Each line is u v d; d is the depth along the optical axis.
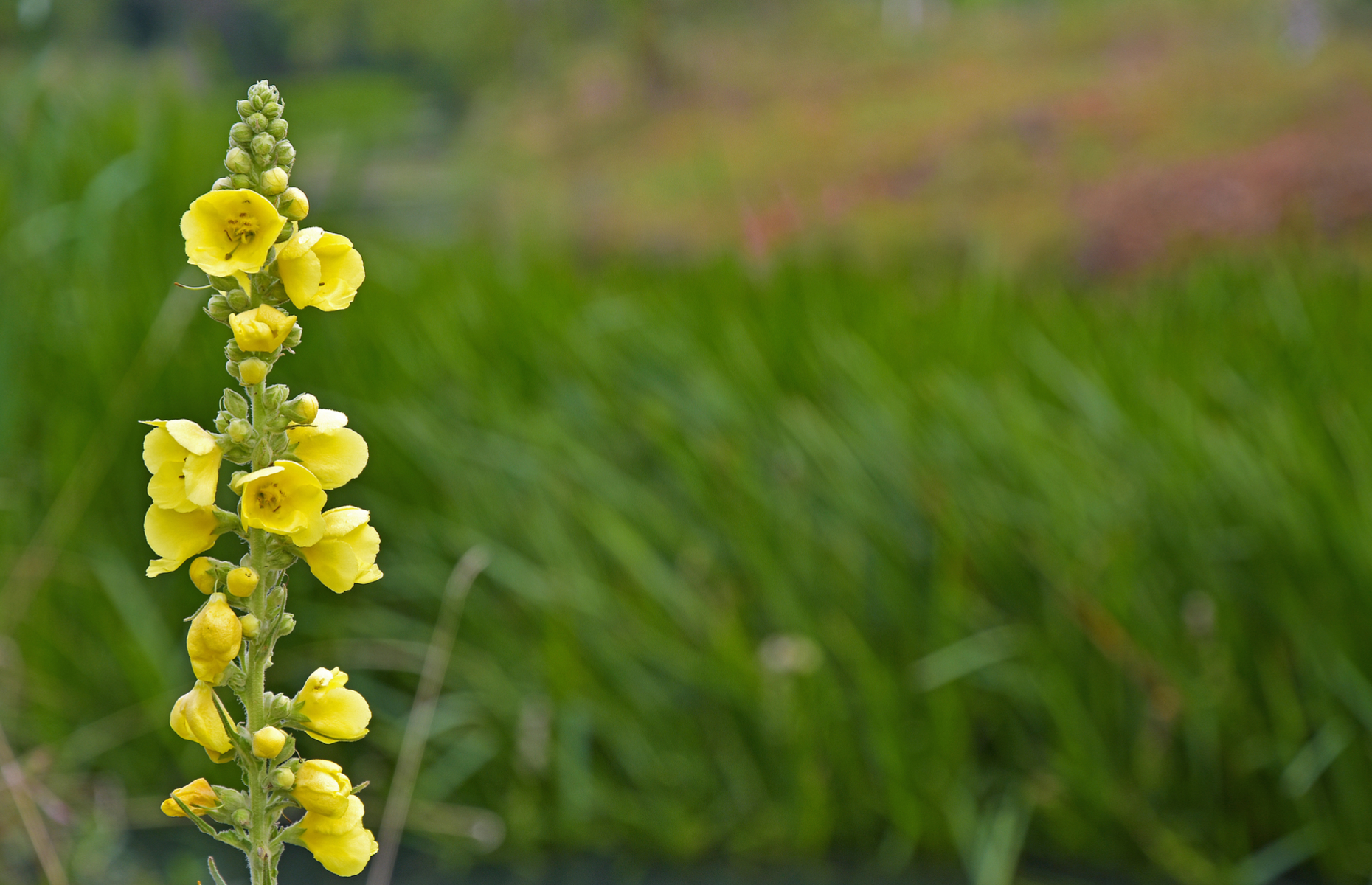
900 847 2.93
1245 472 2.96
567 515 3.24
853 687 3.02
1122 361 3.57
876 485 3.14
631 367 3.67
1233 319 3.84
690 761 3.06
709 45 22.77
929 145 14.35
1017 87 17.12
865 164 14.35
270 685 3.16
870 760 3.00
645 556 3.11
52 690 3.04
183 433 1.30
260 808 1.33
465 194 6.79
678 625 3.12
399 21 24.92
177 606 3.26
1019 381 3.48
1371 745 2.76
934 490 3.05
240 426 1.31
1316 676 2.79
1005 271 4.37
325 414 1.34
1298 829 2.86
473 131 21.75
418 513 3.30
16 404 3.08
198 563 1.32
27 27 3.80
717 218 11.83
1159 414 3.18
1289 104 13.47
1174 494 2.97
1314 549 2.80
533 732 3.02
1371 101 12.82
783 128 17.20
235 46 23.84
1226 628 2.88
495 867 2.97
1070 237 10.83
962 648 2.91
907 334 3.79
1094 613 2.88
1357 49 14.98
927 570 3.07
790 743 2.97
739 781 3.04
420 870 2.95
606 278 4.59
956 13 22.98
